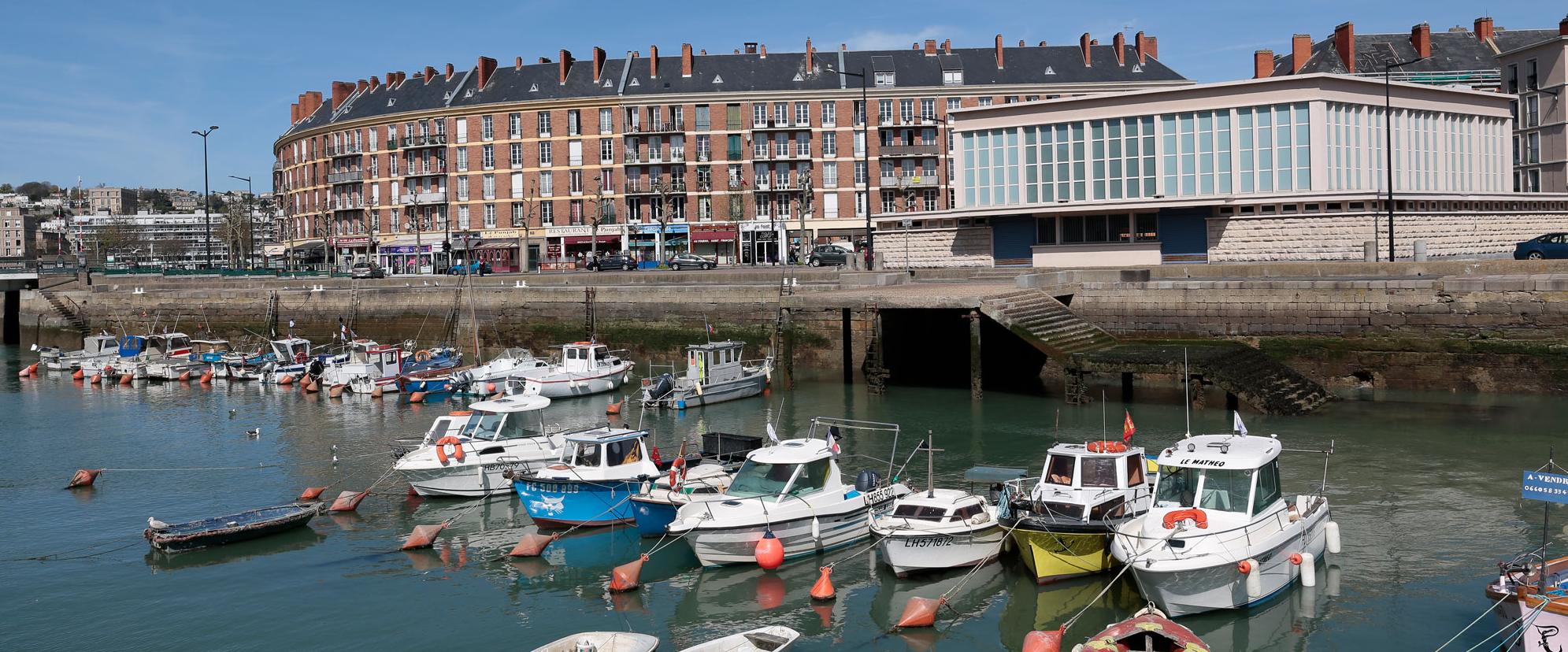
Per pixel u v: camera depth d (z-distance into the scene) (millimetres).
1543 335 34719
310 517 23141
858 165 84438
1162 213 51625
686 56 86438
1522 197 54750
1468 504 22672
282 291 62875
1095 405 35844
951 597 18266
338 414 38469
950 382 42531
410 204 90250
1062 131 53750
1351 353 38094
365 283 65500
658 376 45969
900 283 48656
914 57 86875
